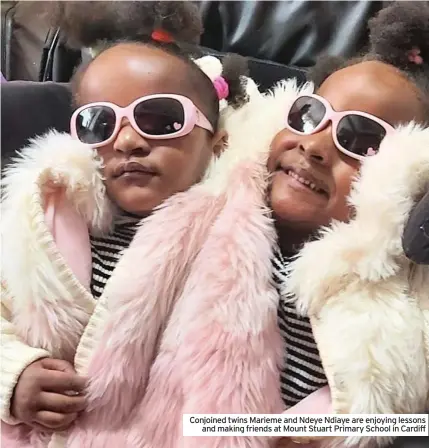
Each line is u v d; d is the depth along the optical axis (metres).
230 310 0.74
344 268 0.75
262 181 0.84
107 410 0.75
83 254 0.81
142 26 0.92
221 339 0.74
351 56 0.98
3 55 1.19
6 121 0.95
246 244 0.78
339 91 0.82
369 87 0.82
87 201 0.81
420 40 0.85
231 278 0.76
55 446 0.75
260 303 0.75
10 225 0.78
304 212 0.81
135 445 0.74
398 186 0.75
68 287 0.77
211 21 1.12
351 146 0.80
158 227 0.79
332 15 1.07
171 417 0.74
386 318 0.74
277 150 0.84
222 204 0.82
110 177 0.83
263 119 0.90
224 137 0.91
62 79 1.13
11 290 0.78
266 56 1.12
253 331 0.74
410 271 0.78
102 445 0.74
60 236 0.80
